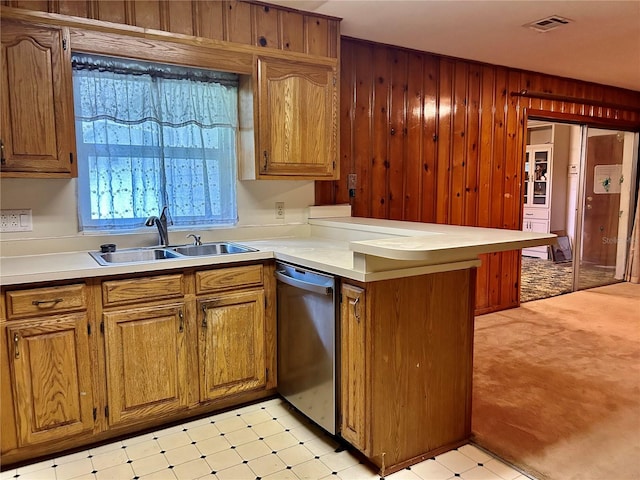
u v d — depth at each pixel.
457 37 3.50
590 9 2.95
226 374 2.58
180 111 2.84
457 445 2.27
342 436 2.20
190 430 2.43
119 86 2.64
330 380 2.23
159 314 2.34
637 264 5.94
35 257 2.44
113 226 2.71
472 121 4.29
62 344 2.12
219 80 2.94
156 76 2.74
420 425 2.16
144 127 2.73
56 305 2.09
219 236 3.05
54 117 2.29
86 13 2.35
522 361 3.31
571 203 7.65
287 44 2.94
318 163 3.09
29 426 2.10
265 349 2.69
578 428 2.41
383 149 3.78
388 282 1.99
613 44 3.68
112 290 2.21
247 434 2.39
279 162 2.94
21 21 2.18
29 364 2.07
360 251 1.88
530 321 4.28
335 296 2.15
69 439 2.21
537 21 3.17
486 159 4.43
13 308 2.01
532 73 4.64
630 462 2.11
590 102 5.14
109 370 2.25
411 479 2.02
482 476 2.03
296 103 2.97
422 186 4.04
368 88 3.65
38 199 2.50
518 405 2.66
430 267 2.08
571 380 2.99
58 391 2.14
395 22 3.18
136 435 2.38
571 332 3.96
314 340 2.33
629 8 2.93
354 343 2.05
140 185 2.76
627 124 5.63
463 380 2.28
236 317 2.57
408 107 3.89
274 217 3.28
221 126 2.98
